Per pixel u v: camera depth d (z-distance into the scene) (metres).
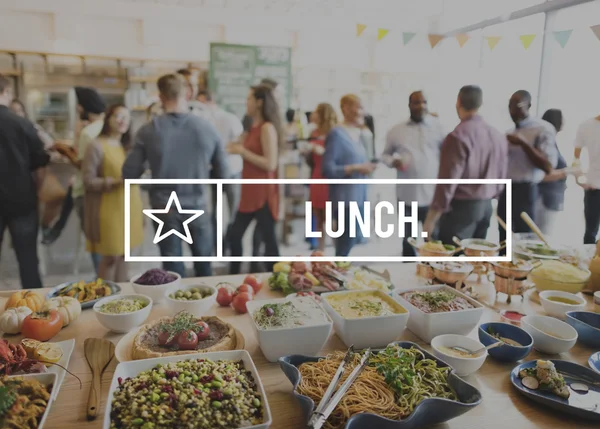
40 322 1.42
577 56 3.28
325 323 1.36
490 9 3.59
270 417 0.99
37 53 3.05
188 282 1.99
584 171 3.40
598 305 1.77
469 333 1.60
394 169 3.73
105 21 3.15
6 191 3.09
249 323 1.63
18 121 3.06
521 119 3.57
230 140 3.46
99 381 1.22
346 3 3.54
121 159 3.29
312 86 3.56
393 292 1.68
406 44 3.65
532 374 1.25
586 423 1.12
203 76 3.36
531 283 2.13
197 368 1.15
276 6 3.42
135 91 3.26
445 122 3.70
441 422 1.10
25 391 1.06
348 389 1.11
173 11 3.25
